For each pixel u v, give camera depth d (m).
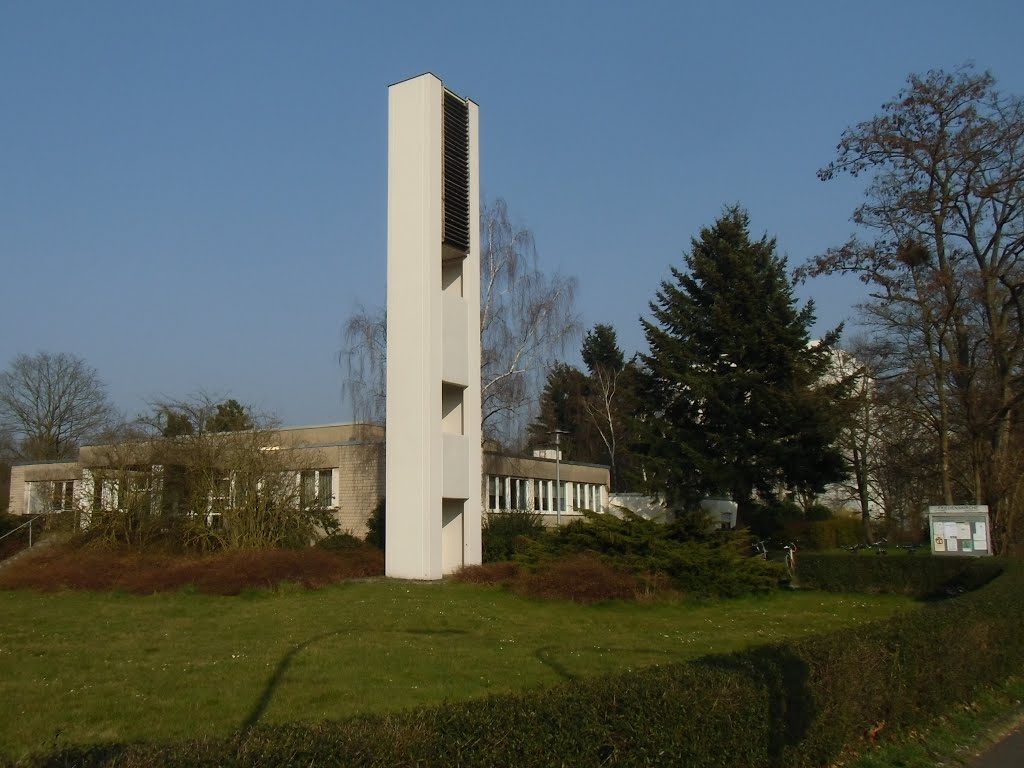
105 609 19.33
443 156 27.41
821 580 25.91
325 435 40.66
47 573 23.55
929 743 8.73
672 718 5.56
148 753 3.88
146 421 28.73
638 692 5.56
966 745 8.84
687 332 35.41
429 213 26.47
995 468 28.56
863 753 7.99
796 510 46.75
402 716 4.72
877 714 8.29
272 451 28.38
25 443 55.66
